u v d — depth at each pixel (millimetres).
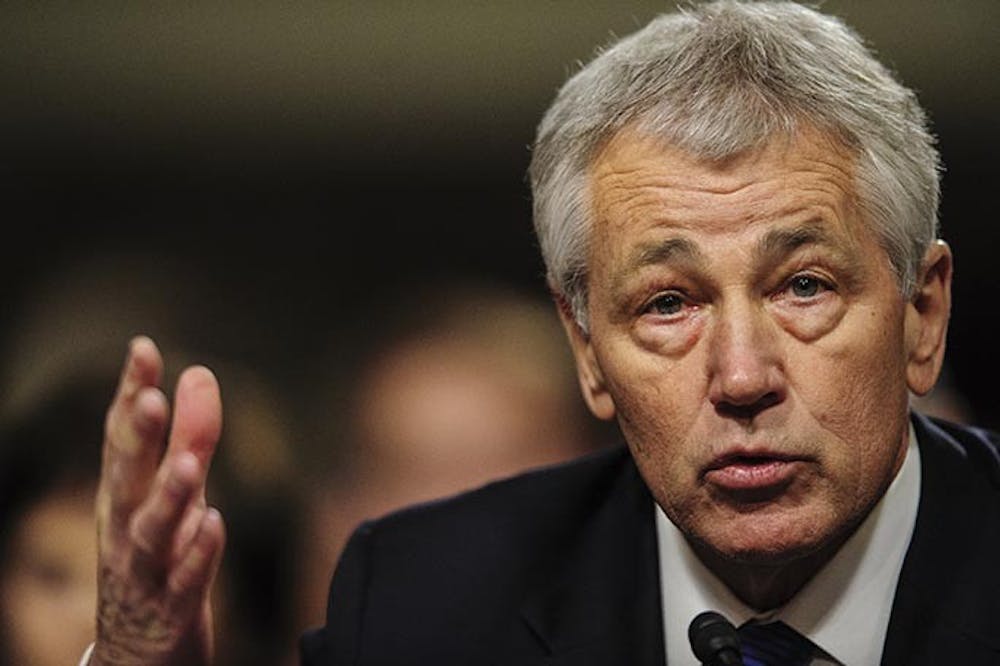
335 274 13094
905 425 4988
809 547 4648
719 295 4641
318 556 9219
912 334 4984
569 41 12703
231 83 13008
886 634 5047
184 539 4688
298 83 12945
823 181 4633
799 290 4645
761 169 4617
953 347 12523
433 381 9516
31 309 12961
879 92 4832
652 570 5492
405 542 5852
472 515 5875
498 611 5566
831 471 4617
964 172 12375
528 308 10000
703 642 4477
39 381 7523
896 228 4746
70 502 7309
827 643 5172
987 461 5410
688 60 4805
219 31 12898
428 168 13016
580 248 4980
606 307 4875
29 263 13055
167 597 4742
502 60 12750
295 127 13016
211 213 13164
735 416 4609
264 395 8273
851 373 4629
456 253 13086
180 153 13094
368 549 5867
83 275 12945
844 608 5172
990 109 12266
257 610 7438
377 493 9398
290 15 12789
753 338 4562
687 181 4656
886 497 5176
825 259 4613
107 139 13070
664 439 4766
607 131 4848
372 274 13047
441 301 10195
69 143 13070
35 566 7289
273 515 7660
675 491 4766
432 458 9320
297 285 13117
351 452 9523
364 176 13078
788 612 5211
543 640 5441
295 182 13133
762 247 4590
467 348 9633
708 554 5293
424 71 12859
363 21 12820
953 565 5102
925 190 4879
